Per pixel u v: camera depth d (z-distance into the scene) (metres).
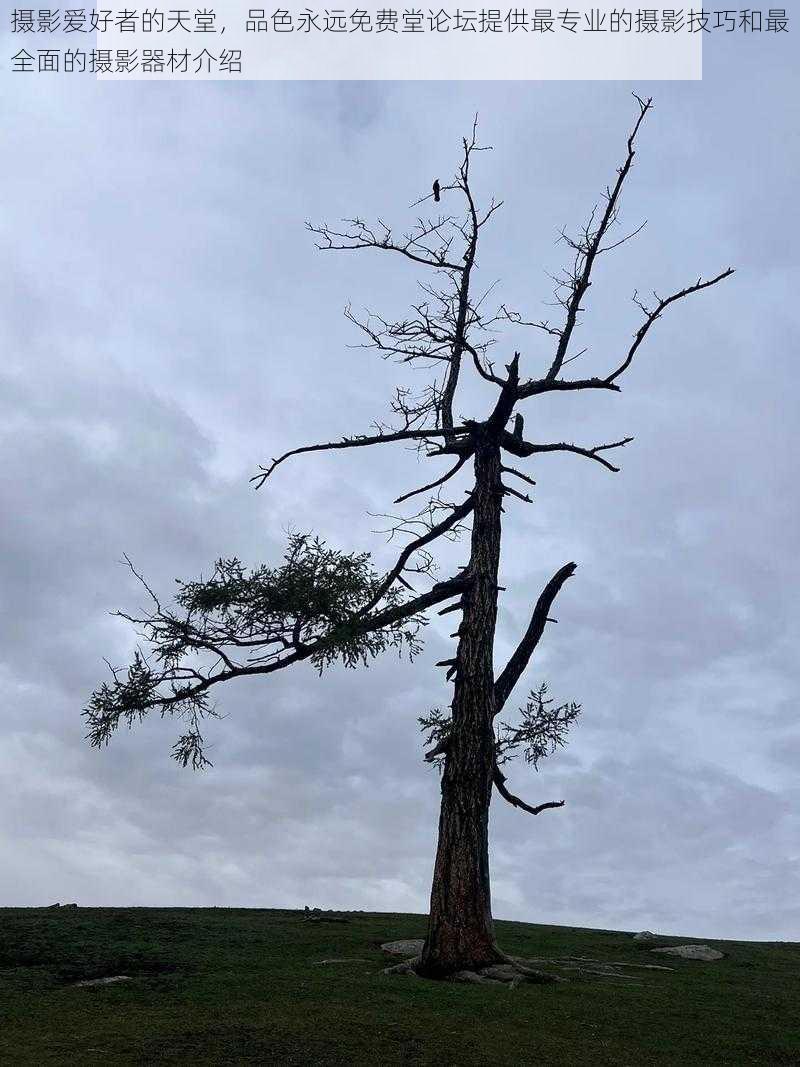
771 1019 14.11
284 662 18.11
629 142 20.86
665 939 22.66
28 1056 10.28
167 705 17.95
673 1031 12.92
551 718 19.09
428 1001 13.51
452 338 21.08
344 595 17.42
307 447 20.52
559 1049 11.55
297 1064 10.25
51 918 21.50
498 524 19.75
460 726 17.78
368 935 19.95
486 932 16.44
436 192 21.20
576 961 18.30
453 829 17.03
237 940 18.81
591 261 21.27
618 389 20.98
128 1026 11.64
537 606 19.77
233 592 17.33
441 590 18.72
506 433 20.70
